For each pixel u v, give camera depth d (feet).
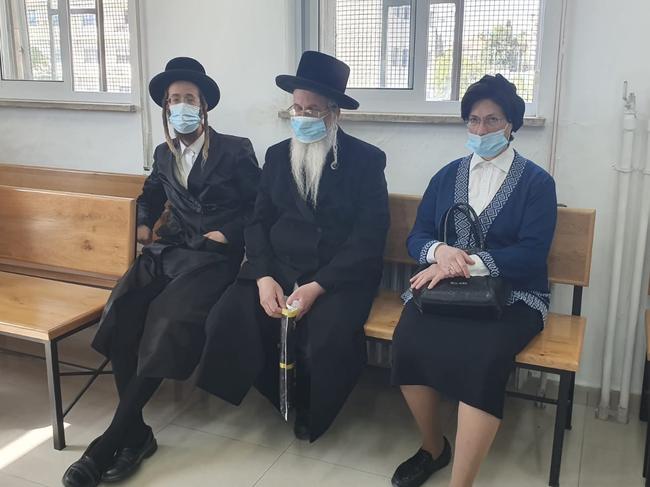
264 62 9.12
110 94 10.32
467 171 7.03
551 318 7.32
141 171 10.19
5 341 10.14
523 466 7.00
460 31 8.36
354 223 7.43
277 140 9.29
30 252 8.57
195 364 7.16
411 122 8.46
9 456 7.09
